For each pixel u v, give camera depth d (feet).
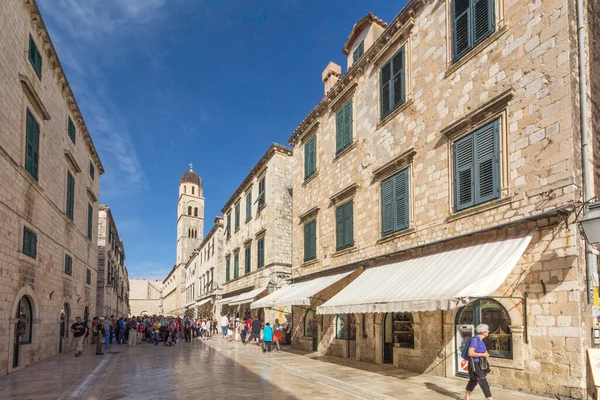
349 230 58.29
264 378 42.47
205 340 108.27
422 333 42.39
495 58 36.91
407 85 48.29
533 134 32.76
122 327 105.40
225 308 136.05
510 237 33.27
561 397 28.86
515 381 32.22
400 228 47.21
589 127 32.09
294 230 78.07
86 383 40.29
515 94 34.50
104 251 128.88
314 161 71.87
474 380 27.35
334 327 60.39
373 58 55.77
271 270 90.74
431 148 43.50
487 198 36.09
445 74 42.50
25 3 50.96
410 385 35.73
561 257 29.99
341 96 63.05
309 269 70.33
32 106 53.57
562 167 30.42
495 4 37.27
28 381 41.52
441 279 34.30
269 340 70.28
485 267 31.40
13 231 47.21
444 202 41.06
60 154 67.67
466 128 38.96
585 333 28.58
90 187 93.40
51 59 61.87
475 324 36.58
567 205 29.19
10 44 46.37
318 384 38.60
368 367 47.14
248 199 113.50
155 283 433.89
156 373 47.06
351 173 59.41
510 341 33.32
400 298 34.88
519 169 33.60
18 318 48.80
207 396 33.65
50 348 63.57
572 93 30.68
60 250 68.03
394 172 49.24
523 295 32.19
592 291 29.19
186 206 300.81
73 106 75.61
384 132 52.26
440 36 43.80
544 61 32.60
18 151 48.80
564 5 31.71
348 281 56.54
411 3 47.67
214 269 150.92
